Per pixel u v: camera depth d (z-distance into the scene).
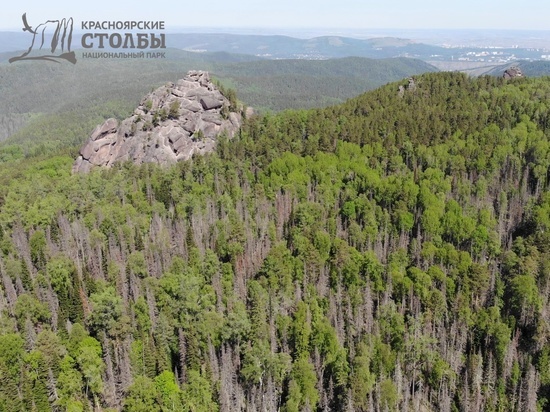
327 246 153.00
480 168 198.62
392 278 142.25
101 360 111.38
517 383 116.31
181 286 128.38
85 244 166.38
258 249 161.75
